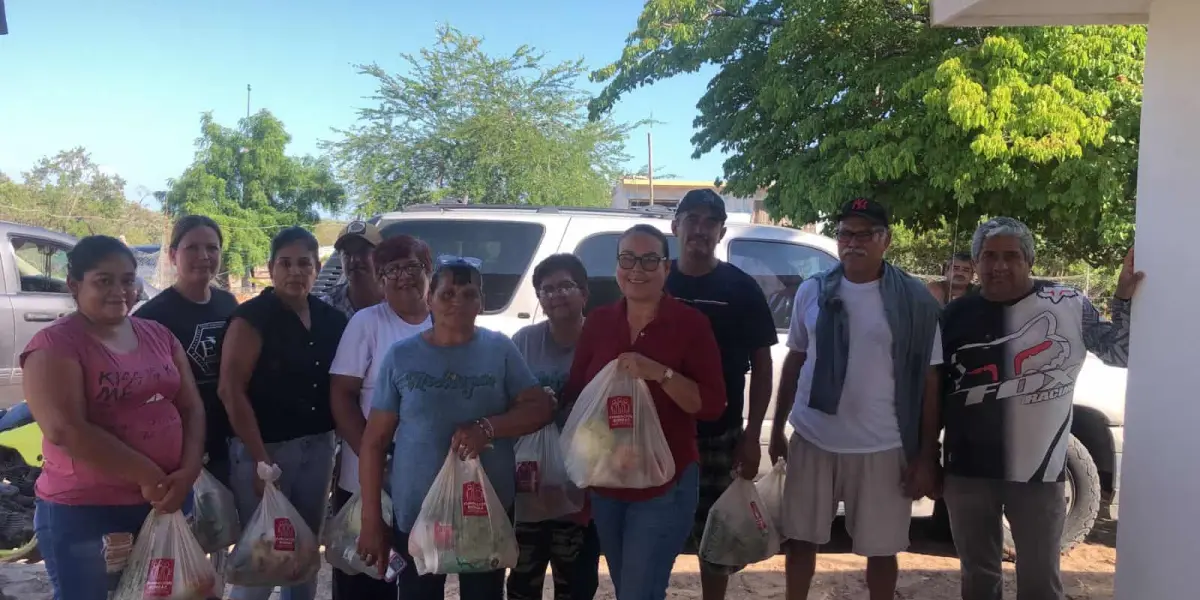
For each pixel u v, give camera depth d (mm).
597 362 3078
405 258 3256
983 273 3316
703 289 3625
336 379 3229
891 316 3326
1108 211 10828
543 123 22078
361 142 22094
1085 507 4898
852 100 11750
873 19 12023
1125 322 2910
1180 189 2561
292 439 3320
